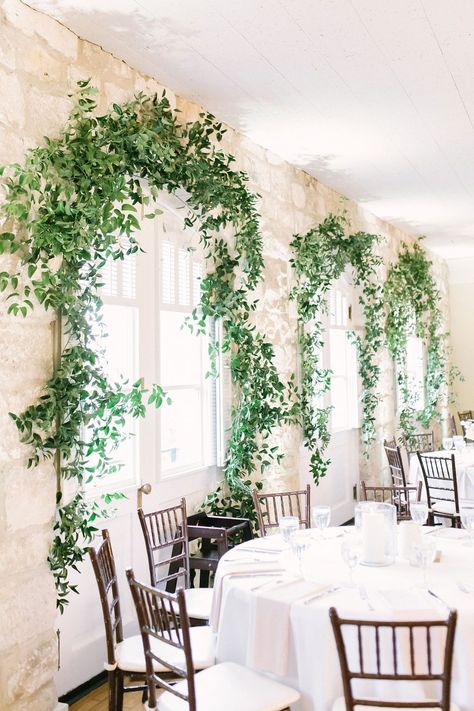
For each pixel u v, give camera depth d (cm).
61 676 323
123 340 378
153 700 240
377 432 739
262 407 468
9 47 287
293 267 544
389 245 786
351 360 702
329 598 245
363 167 561
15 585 283
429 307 919
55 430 307
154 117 375
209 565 379
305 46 349
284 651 241
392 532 301
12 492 283
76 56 329
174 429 423
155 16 315
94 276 320
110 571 287
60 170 303
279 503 514
